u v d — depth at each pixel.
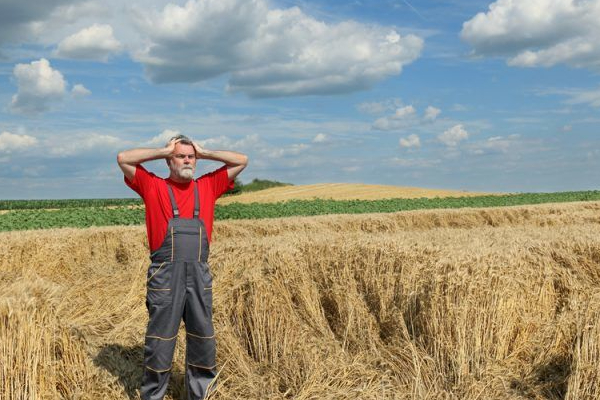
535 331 4.82
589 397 3.87
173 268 3.75
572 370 4.04
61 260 8.98
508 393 4.23
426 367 4.45
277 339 4.84
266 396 4.13
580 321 4.22
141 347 4.89
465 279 4.57
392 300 5.26
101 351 4.46
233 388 4.25
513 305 4.74
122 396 4.01
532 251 5.83
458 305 4.55
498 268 4.78
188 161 3.82
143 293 6.66
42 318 3.62
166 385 3.89
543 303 5.16
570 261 5.74
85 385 3.88
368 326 5.21
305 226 13.23
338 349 4.90
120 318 5.79
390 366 4.61
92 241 10.15
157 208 3.78
